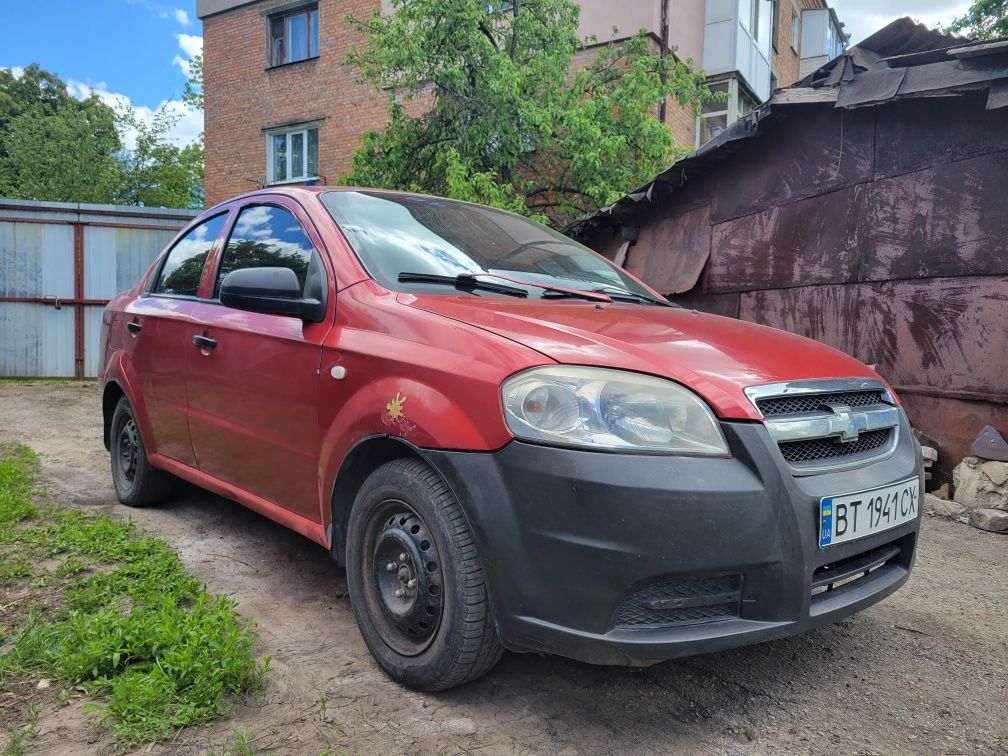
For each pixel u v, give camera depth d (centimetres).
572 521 183
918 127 522
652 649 183
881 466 227
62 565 301
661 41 1153
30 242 1048
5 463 477
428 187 1037
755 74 1429
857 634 283
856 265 567
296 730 199
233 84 1611
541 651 194
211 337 318
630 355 204
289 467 271
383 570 233
